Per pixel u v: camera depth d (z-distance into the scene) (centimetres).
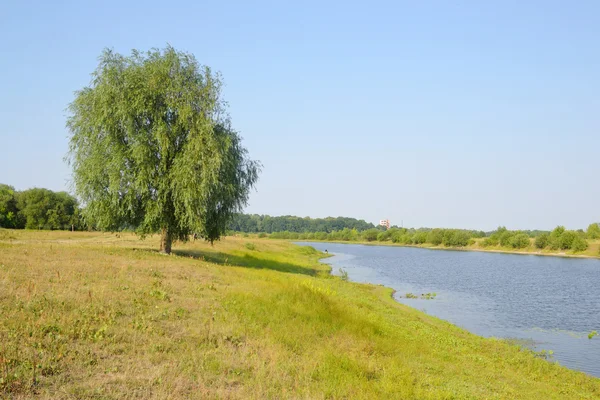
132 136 2931
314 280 3331
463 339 2172
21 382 777
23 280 1457
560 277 5959
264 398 884
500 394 1346
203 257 3503
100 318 1180
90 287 1505
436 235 14950
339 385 1070
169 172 3023
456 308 3478
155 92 2994
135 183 2888
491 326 2880
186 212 3002
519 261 9075
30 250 2303
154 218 3044
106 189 2991
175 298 1588
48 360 868
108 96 2922
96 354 957
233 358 1086
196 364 1002
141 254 2853
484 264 8181
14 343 914
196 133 3011
